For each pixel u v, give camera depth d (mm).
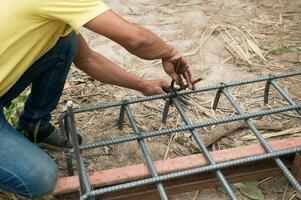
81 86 3160
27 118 2486
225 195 2424
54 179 2166
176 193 2383
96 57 2443
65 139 2598
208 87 2576
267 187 2457
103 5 1865
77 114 2920
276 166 2447
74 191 2266
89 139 2752
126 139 2312
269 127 2805
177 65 2238
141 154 2662
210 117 2906
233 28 3770
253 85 3180
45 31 1979
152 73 3322
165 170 2307
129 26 1910
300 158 2365
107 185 2273
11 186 2113
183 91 2527
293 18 3916
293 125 2852
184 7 4055
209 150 2695
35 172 2070
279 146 2412
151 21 3867
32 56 2045
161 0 4164
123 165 2598
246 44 3592
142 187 2318
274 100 3037
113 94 3102
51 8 1828
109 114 2924
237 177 2434
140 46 1982
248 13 3969
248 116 2434
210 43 3609
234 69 3352
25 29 1919
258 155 2262
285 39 3658
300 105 2477
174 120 2885
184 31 3750
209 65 3391
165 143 2730
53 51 2230
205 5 4078
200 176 2369
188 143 2725
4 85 2068
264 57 3461
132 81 2508
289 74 2680
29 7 1849
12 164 2043
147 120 2887
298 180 2430
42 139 2582
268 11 4008
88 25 1870
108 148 2688
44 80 2332
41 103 2418
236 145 2717
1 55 1959
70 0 1810
